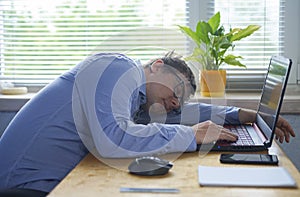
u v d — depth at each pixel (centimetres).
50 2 262
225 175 119
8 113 250
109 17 260
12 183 151
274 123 147
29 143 151
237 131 175
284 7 255
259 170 123
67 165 149
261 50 258
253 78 259
